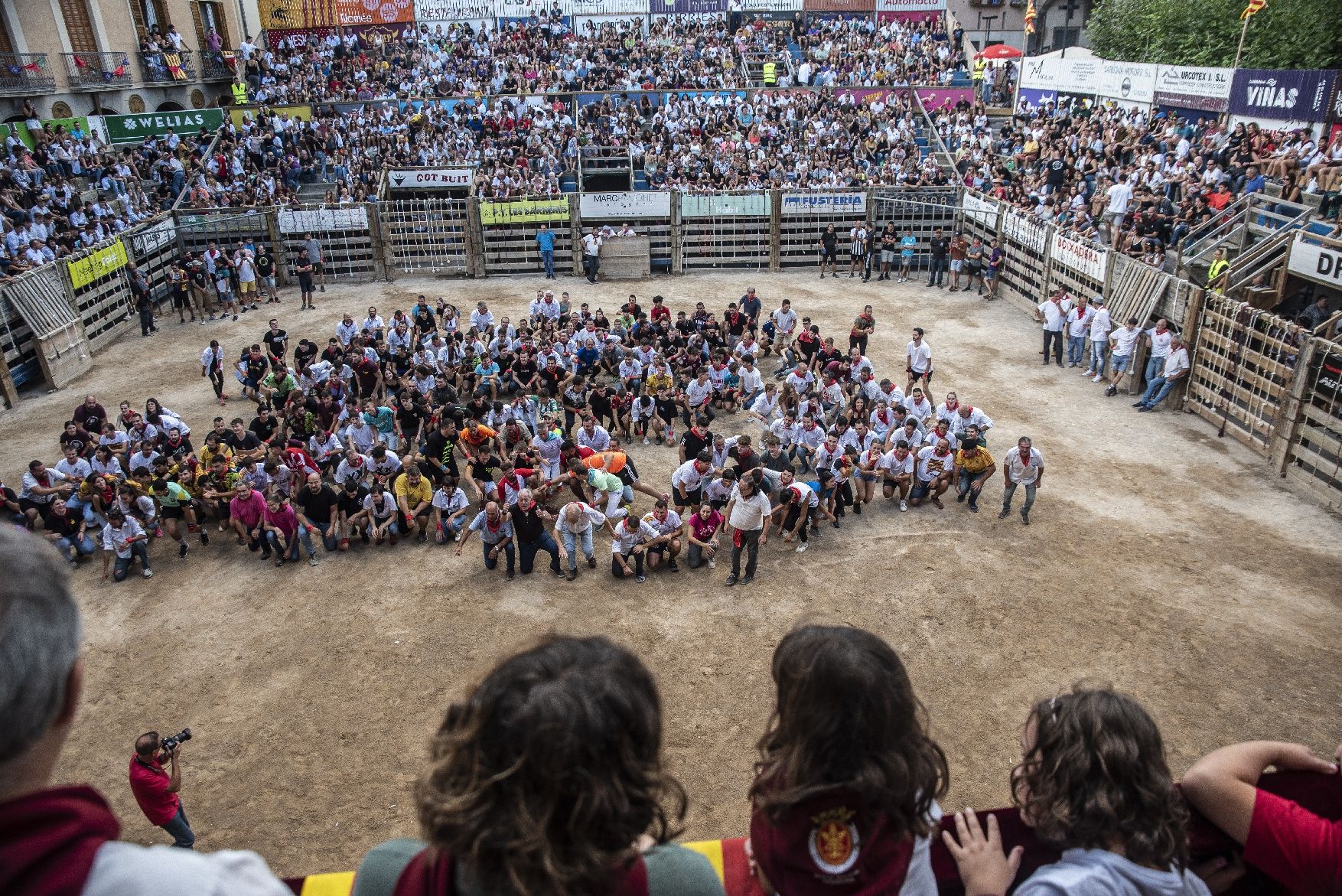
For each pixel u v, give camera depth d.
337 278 32.44
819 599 12.76
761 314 26.94
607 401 18.36
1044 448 17.67
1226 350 17.77
